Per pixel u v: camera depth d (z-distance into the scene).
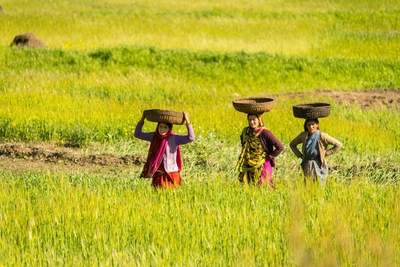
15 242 25.08
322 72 85.25
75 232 25.91
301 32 119.81
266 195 31.09
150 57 88.38
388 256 21.25
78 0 179.38
